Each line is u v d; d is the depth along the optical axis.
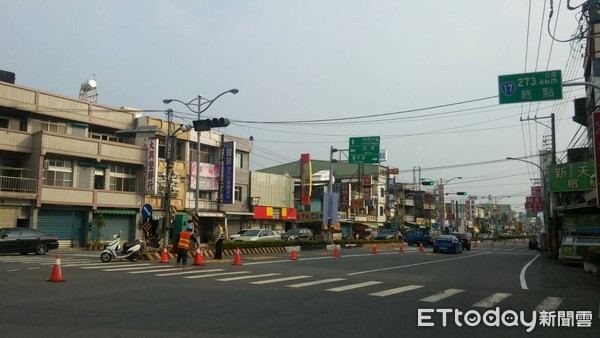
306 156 52.34
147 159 35.41
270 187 48.81
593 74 22.02
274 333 7.24
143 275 14.91
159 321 7.95
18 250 23.86
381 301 10.63
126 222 35.09
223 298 10.55
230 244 27.39
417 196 85.81
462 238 44.81
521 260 28.97
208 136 41.56
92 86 37.69
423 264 22.91
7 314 8.34
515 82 15.50
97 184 33.72
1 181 28.73
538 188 58.62
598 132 16.31
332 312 9.11
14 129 30.45
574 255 23.20
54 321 7.81
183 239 17.73
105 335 6.91
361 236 60.97
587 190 27.69
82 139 32.03
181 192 38.62
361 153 32.94
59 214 31.27
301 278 15.13
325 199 37.53
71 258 22.11
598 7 14.47
